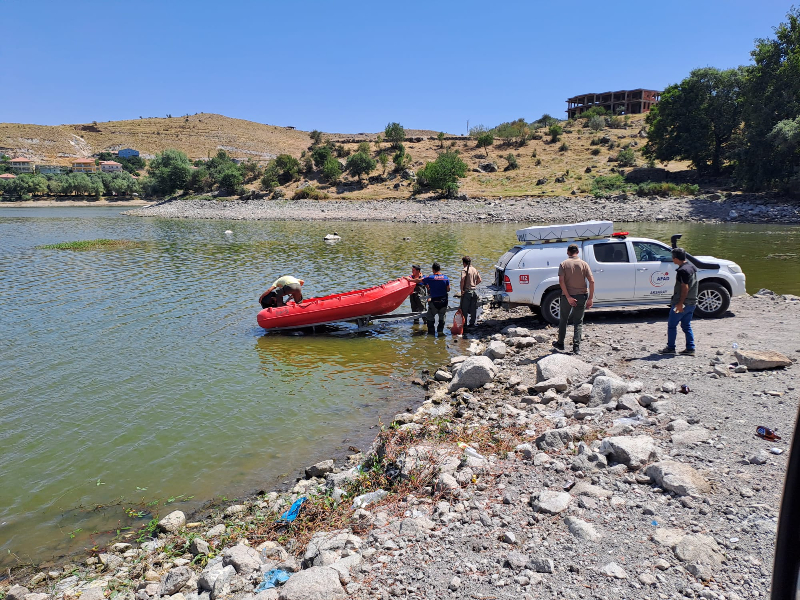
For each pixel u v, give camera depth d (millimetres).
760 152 50531
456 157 68875
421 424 7484
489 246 30516
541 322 13070
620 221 46688
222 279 21609
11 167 167000
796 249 26062
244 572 4609
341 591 3900
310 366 11055
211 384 10094
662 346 9688
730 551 3912
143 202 114438
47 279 22031
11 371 10891
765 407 6426
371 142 105000
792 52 49062
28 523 6008
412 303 13977
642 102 118000
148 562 5176
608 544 4129
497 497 5062
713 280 11766
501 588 3770
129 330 14000
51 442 7828
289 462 7176
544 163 80000
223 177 88000
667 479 4836
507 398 8273
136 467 7109
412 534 4605
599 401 7219
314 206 70438
